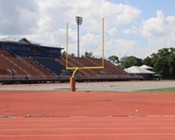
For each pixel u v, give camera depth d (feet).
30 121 40.47
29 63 224.53
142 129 33.88
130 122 39.14
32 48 237.86
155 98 76.48
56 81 218.38
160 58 367.04
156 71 366.43
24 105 61.21
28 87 143.74
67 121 40.37
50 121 40.42
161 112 49.96
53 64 242.99
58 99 74.79
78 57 280.10
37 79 204.64
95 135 30.89
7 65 204.33
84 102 66.90
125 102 66.49
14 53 225.35
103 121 40.27
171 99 73.46
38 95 88.58
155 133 31.55
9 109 54.80
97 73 265.13
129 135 30.73
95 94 91.20
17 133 31.94
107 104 62.49
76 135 30.91
